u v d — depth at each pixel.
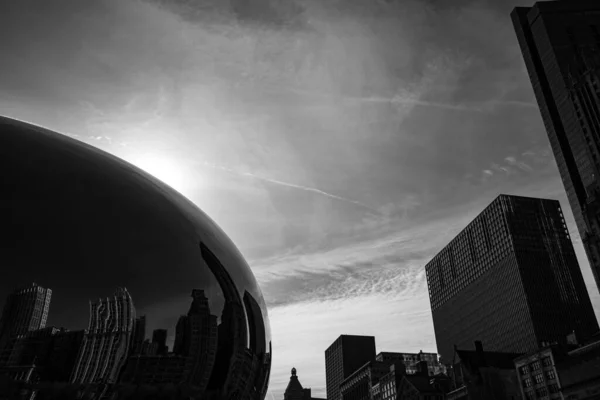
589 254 125.44
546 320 182.75
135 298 2.33
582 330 181.75
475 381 109.31
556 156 168.75
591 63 140.00
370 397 175.00
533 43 185.12
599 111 131.50
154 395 2.29
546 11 181.00
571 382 68.81
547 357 97.75
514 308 194.00
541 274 192.50
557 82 170.00
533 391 100.50
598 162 130.88
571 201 160.38
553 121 170.38
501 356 112.50
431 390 128.38
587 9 181.62
